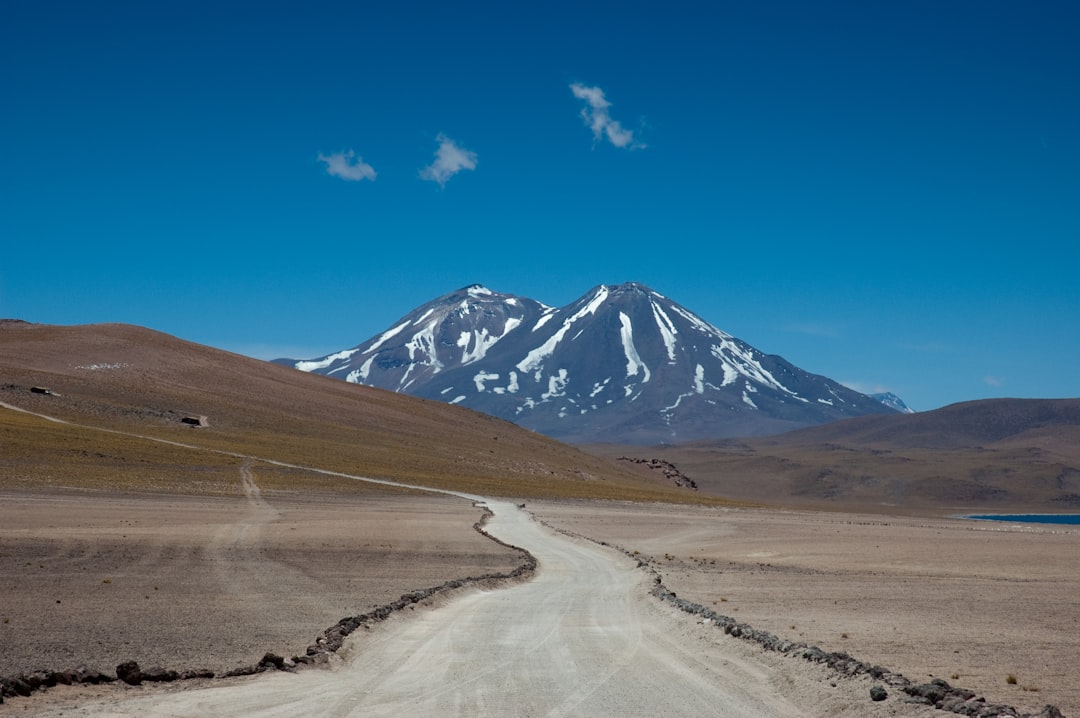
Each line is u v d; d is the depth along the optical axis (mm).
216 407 152500
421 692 17750
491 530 68938
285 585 35375
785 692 17922
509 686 18359
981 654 22578
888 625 27656
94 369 158875
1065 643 24578
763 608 31984
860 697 16703
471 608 30656
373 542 54250
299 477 103875
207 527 58062
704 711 16312
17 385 136625
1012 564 52688
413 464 136250
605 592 36188
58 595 30703
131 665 18109
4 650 21250
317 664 20328
